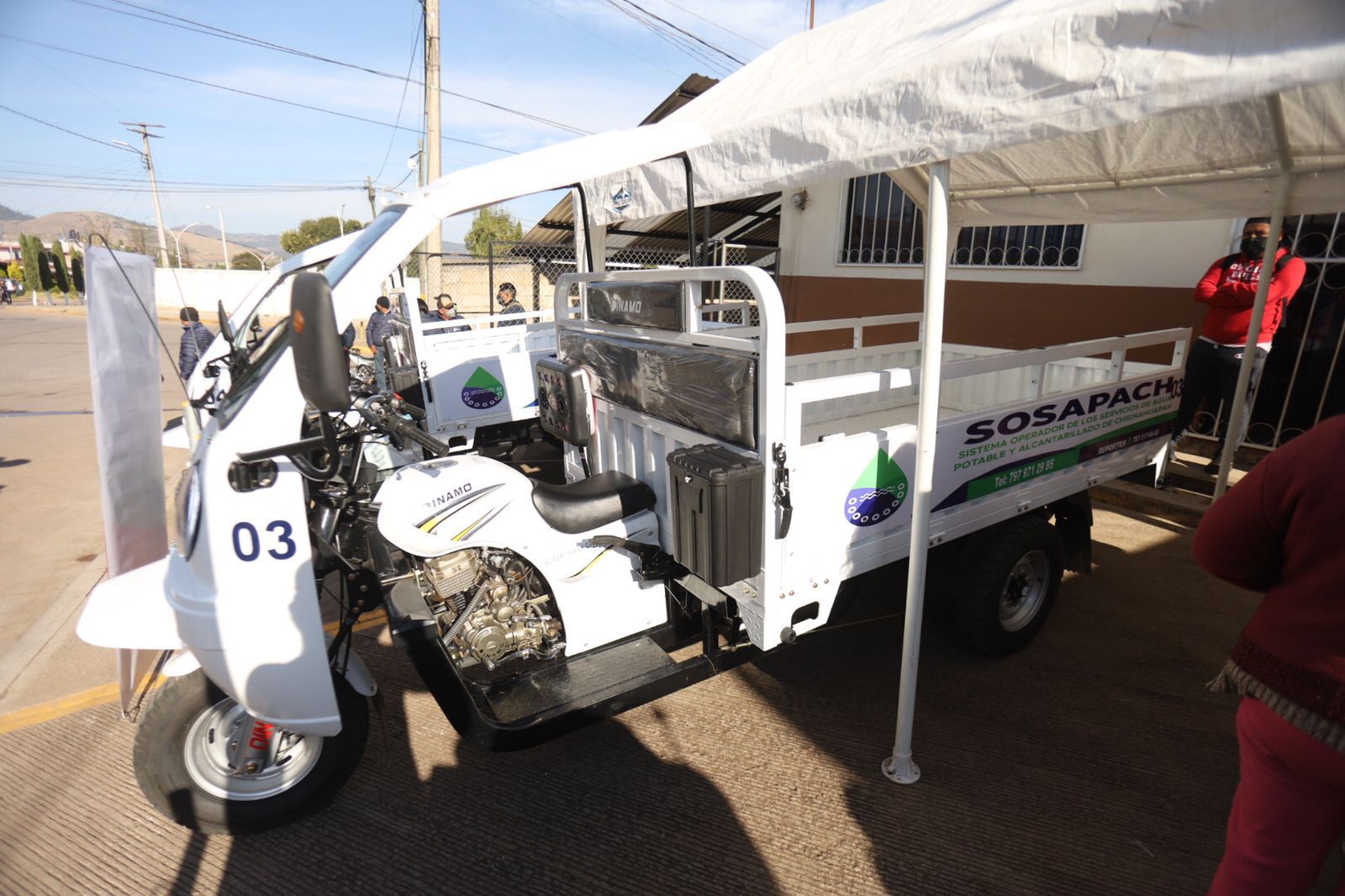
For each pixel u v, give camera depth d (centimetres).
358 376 376
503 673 258
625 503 268
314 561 236
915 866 223
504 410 630
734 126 290
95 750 288
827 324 453
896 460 265
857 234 798
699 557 228
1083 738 281
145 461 288
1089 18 169
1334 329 488
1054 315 634
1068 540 356
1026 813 244
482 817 248
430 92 1356
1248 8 144
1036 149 379
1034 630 339
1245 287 442
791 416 222
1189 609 378
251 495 205
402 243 214
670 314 254
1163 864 222
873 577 289
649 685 252
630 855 231
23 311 3216
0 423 859
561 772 269
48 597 416
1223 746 275
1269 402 524
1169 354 565
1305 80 137
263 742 236
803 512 237
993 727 288
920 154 214
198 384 313
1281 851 135
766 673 329
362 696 247
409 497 234
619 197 370
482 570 252
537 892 218
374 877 225
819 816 244
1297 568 131
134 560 282
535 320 877
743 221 969
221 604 206
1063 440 328
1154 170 385
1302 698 127
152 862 233
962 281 695
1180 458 548
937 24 303
